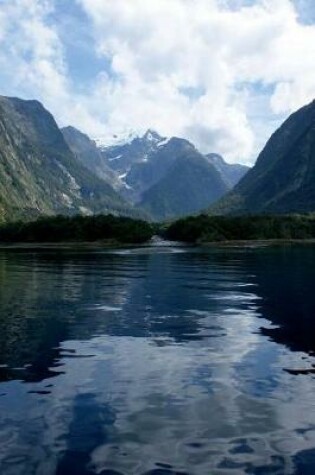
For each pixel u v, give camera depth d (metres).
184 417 12.78
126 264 66.56
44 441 11.43
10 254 99.62
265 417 12.82
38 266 62.53
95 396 14.20
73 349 19.12
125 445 11.26
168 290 36.75
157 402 13.77
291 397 14.20
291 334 21.81
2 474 10.06
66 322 24.19
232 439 11.59
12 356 18.16
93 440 11.50
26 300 31.41
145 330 22.50
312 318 25.48
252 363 17.44
